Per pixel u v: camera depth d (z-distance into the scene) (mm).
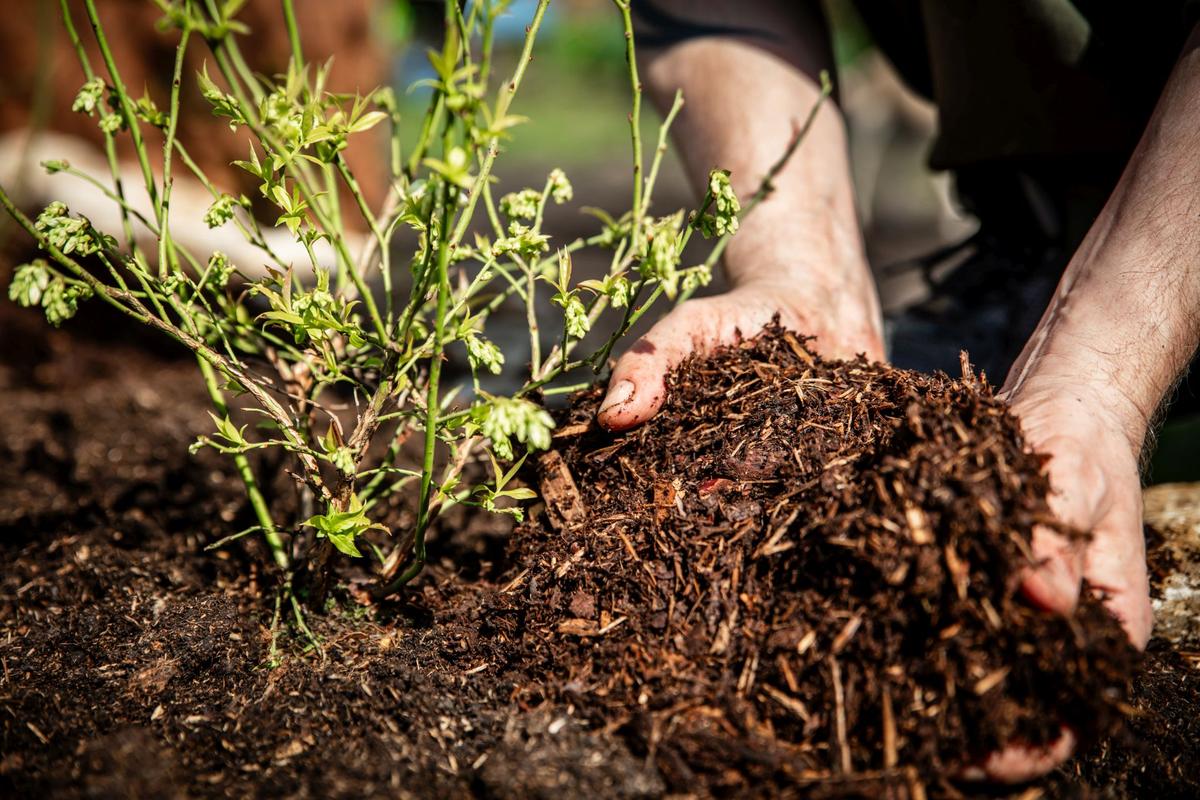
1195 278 1140
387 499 1723
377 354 1335
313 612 1335
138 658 1253
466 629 1260
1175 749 1162
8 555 1537
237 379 1167
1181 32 1531
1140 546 1060
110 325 2664
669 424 1288
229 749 1101
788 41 1998
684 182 6098
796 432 1222
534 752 1051
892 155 6199
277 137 1081
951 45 1858
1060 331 1198
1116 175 1804
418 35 4297
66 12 1143
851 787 958
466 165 900
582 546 1215
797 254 1696
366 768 1066
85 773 1040
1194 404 1966
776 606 1097
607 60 11703
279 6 2906
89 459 1985
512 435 1338
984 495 989
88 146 2834
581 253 4168
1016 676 956
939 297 2271
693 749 1023
